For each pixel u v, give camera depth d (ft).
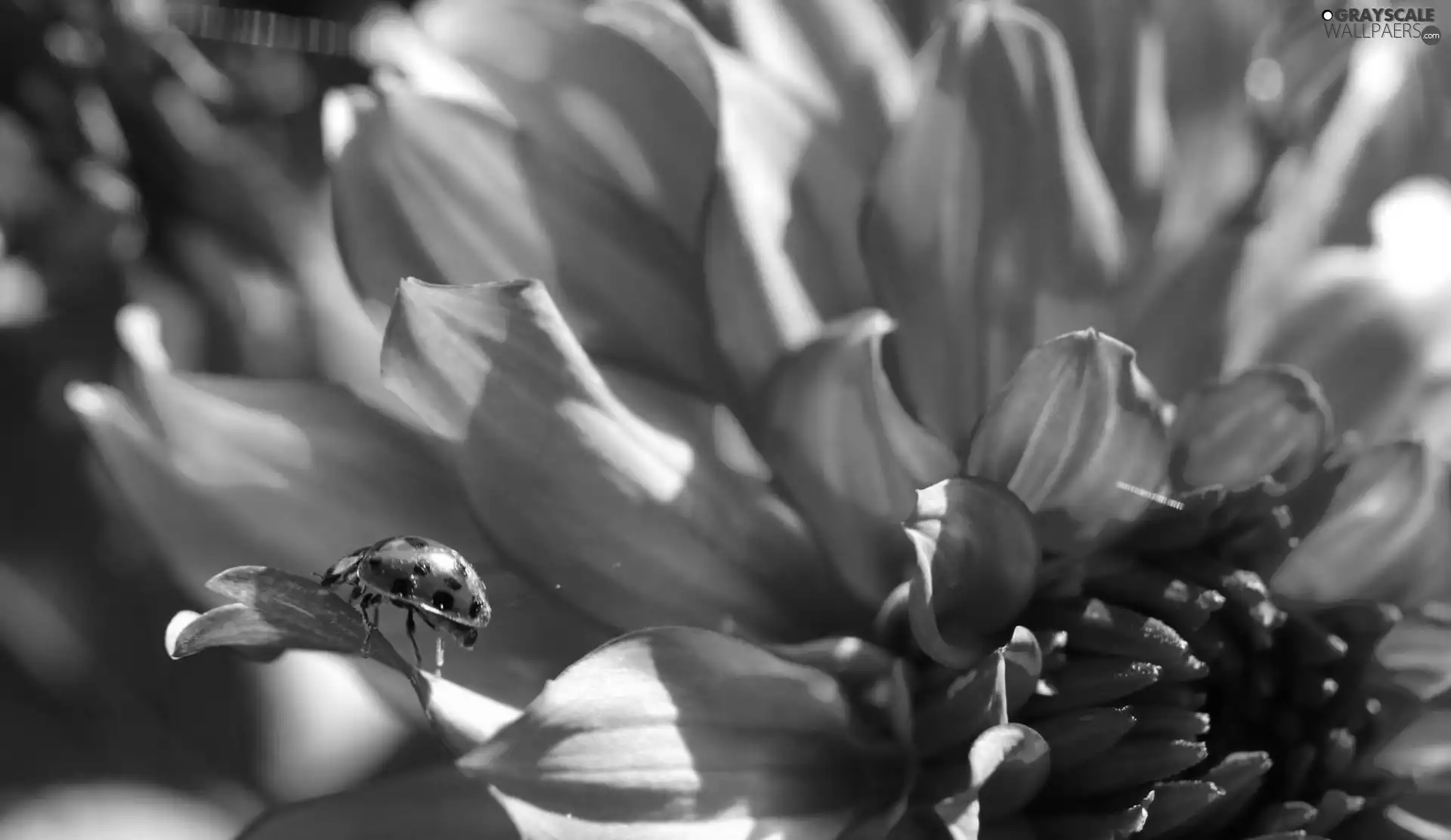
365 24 0.54
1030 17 0.49
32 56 0.57
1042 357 0.48
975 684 0.49
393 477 0.50
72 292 0.58
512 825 0.48
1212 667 0.51
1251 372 0.49
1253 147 0.52
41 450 0.58
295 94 0.58
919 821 0.48
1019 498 0.50
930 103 0.49
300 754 0.59
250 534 0.49
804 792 0.48
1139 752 0.50
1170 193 0.51
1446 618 0.51
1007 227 0.50
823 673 0.49
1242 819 0.51
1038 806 0.50
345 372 0.57
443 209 0.50
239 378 0.50
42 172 0.58
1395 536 0.50
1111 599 0.51
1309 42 0.54
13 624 0.58
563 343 0.47
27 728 0.58
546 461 0.47
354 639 0.45
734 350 0.50
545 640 0.49
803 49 0.51
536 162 0.50
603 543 0.48
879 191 0.49
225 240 0.57
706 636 0.47
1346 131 0.51
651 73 0.50
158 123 0.57
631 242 0.51
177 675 0.59
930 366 0.50
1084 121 0.51
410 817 0.48
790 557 0.50
